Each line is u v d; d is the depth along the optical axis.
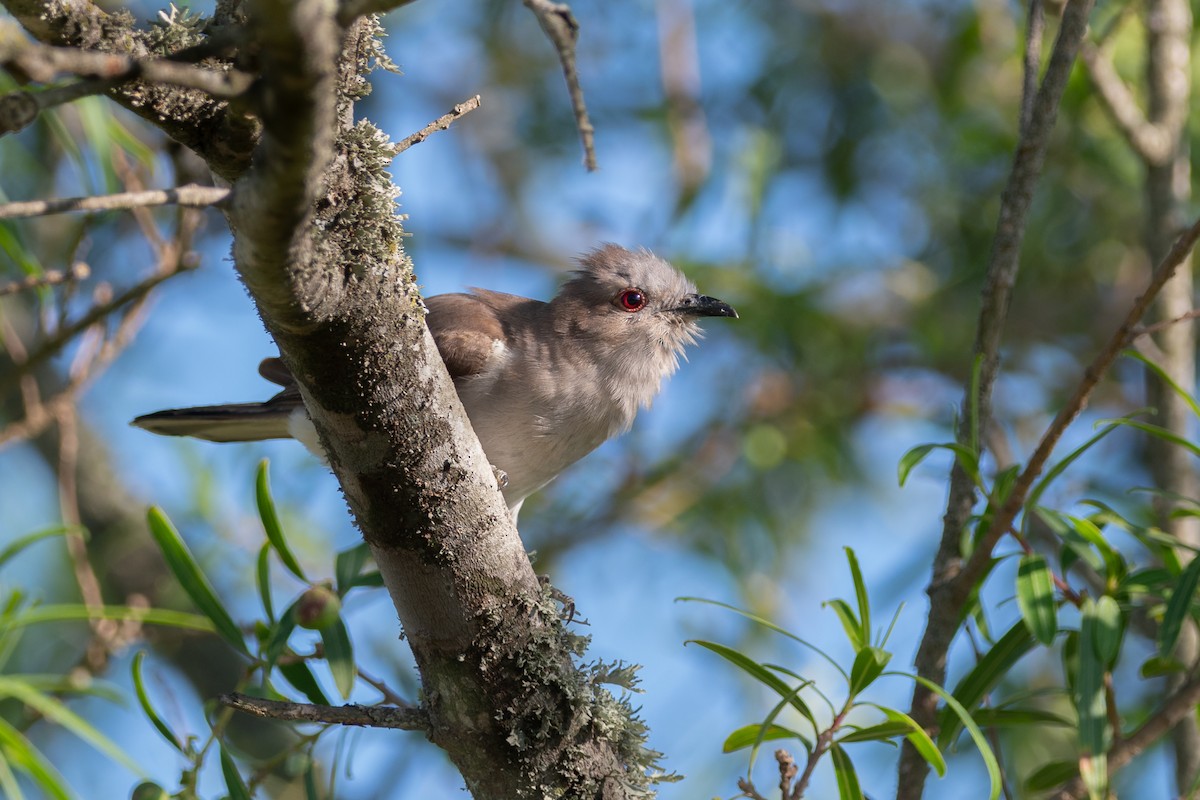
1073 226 13.45
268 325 5.05
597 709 5.96
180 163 9.80
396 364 5.21
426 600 5.74
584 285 10.36
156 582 13.28
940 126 13.70
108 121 9.80
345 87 4.82
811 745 6.62
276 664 7.09
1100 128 12.41
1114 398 13.46
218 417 10.43
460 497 5.59
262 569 7.40
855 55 13.90
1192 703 6.43
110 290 12.02
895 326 14.14
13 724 10.38
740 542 13.48
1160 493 7.02
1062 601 7.07
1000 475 7.22
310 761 7.15
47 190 13.02
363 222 4.91
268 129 3.86
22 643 12.84
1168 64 9.80
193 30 4.98
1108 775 6.35
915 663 7.11
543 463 9.88
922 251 14.34
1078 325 13.69
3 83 8.84
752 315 13.14
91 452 13.95
